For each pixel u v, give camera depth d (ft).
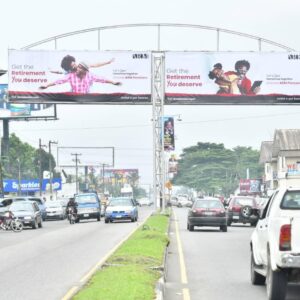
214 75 164.25
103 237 105.40
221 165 496.64
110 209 160.76
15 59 161.99
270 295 40.57
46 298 43.55
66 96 162.91
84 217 176.65
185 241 97.81
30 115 279.08
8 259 71.10
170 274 58.03
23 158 470.80
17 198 193.06
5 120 289.94
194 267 63.62
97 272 50.70
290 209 42.42
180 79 164.35
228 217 145.48
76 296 39.09
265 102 164.66
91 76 163.84
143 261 58.18
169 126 191.01
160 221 134.62
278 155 283.38
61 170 522.06
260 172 497.87
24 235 116.57
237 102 164.66
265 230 44.52
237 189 468.75
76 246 87.86
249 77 164.35
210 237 106.73
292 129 287.28
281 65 164.76
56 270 60.29
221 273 58.75
